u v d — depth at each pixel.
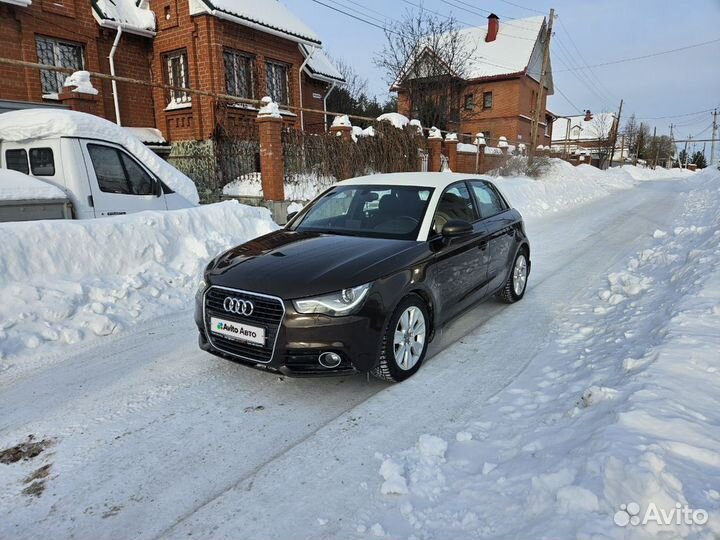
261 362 3.55
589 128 69.81
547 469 2.50
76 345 4.70
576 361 4.10
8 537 2.37
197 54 14.45
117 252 6.04
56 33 13.16
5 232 5.18
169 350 4.62
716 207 12.10
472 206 5.27
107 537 2.37
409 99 26.75
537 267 8.09
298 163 12.45
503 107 38.09
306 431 3.25
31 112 6.80
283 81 17.59
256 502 2.59
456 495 2.54
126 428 3.30
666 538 1.87
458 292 4.64
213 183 12.89
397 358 3.84
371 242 4.20
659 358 3.31
